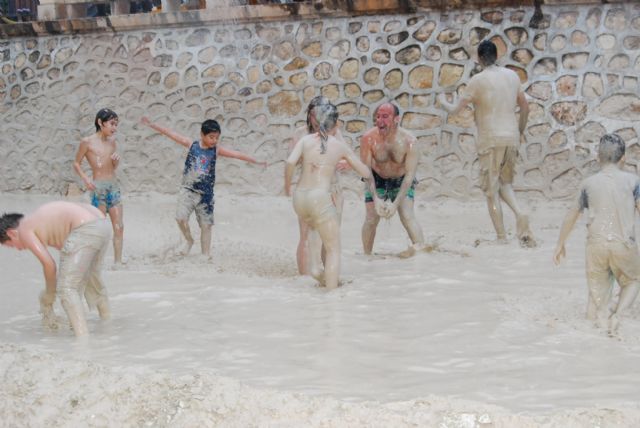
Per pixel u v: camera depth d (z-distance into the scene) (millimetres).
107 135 9438
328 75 14992
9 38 17828
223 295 7762
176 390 5086
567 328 6359
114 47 16734
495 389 5023
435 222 12305
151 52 16406
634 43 13273
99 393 5145
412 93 14375
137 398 5055
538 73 13680
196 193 9758
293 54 15273
